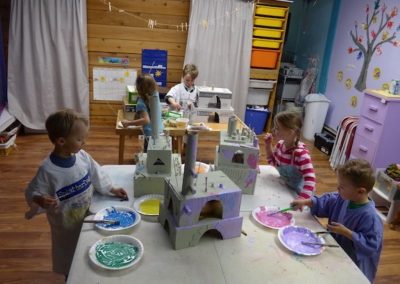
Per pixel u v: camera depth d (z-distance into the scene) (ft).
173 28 14.56
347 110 14.87
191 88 11.59
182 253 3.95
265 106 16.49
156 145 5.16
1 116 12.76
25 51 13.19
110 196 5.11
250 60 15.23
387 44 12.56
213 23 14.24
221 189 4.18
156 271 3.65
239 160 5.33
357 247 4.45
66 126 4.46
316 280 3.70
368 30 13.60
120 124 9.73
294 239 4.37
